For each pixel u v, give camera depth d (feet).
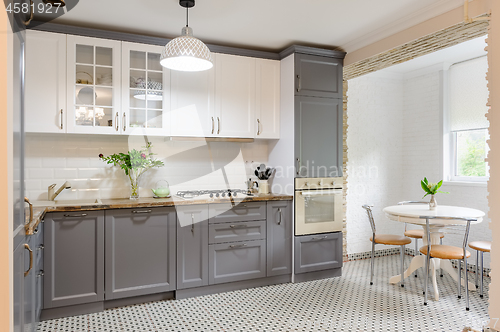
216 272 11.20
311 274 12.62
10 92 4.52
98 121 10.57
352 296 11.01
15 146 5.06
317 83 12.56
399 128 16.74
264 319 9.32
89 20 10.19
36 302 8.14
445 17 9.31
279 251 12.14
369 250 15.94
